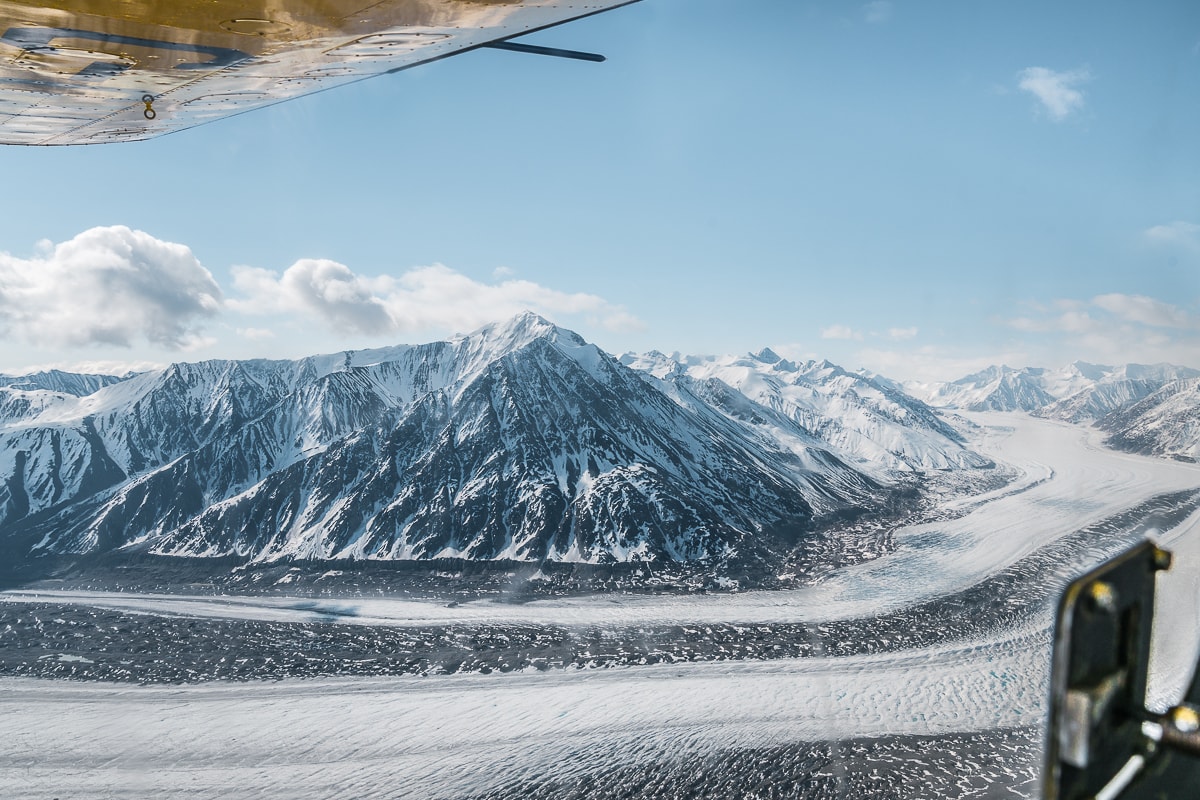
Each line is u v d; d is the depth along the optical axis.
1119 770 1.13
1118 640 1.14
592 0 4.63
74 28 4.51
